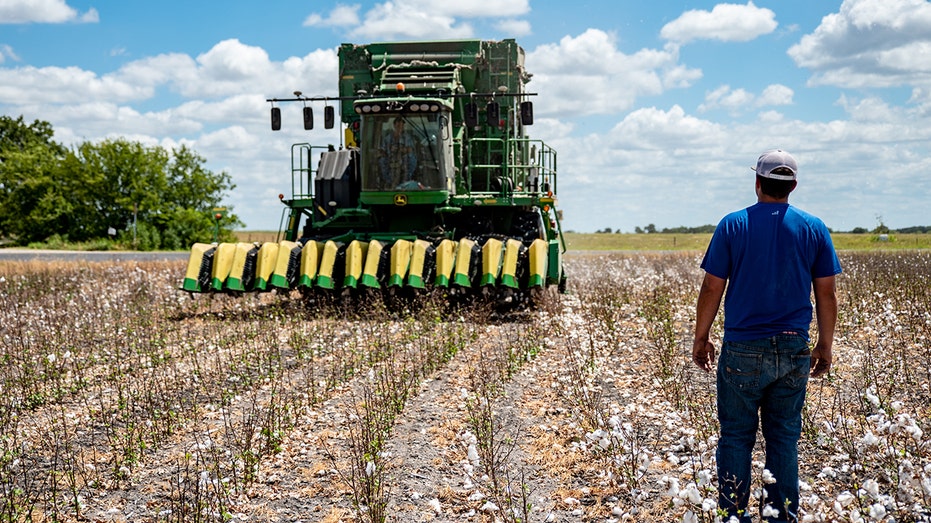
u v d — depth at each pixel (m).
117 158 65.06
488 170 16.50
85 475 6.66
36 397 8.93
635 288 18.06
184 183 66.94
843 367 9.29
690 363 10.02
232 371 10.12
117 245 62.38
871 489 4.38
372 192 15.48
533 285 14.13
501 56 17.08
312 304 15.59
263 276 14.69
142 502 6.11
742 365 4.83
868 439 4.98
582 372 9.11
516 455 6.86
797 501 4.90
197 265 14.99
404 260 14.35
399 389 9.08
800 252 4.78
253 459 6.62
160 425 7.93
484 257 14.19
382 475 6.48
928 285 16.28
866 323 12.11
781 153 4.89
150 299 17.36
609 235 78.38
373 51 17.33
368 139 15.53
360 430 7.62
